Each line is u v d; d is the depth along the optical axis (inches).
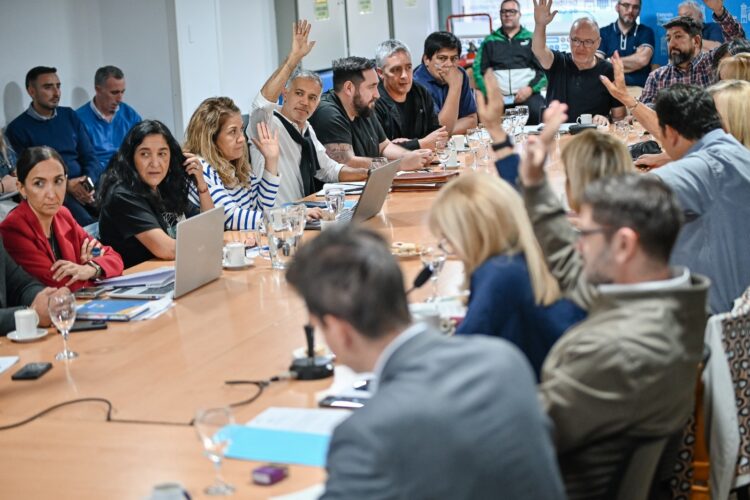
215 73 331.6
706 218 126.0
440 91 300.2
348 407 90.3
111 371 104.9
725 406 95.6
